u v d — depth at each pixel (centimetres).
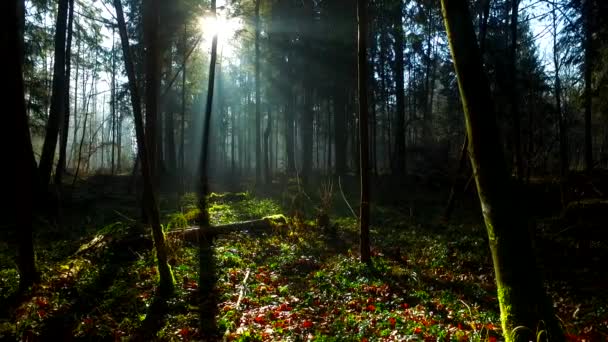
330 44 2800
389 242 1491
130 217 1838
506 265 500
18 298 855
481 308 848
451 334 671
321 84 2944
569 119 3541
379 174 3681
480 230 1588
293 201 1778
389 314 780
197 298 898
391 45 3177
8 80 905
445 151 3347
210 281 992
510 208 510
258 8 2652
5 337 704
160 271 914
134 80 883
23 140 915
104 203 2222
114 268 1031
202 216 1605
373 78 3269
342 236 1552
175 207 2028
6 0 909
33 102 2362
